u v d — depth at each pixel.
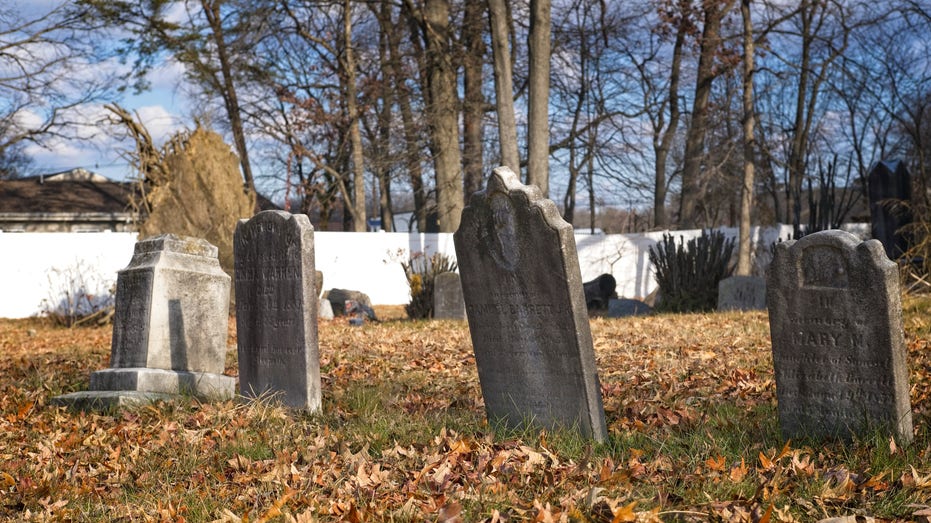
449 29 33.03
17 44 28.30
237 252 8.72
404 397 8.88
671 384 8.72
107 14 30.58
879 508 4.48
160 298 9.50
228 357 12.80
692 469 5.24
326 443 6.59
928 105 35.69
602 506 4.57
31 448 7.11
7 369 12.57
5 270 24.70
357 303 23.77
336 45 35.25
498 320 6.91
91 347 15.50
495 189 6.76
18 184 43.22
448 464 5.56
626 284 32.75
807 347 5.88
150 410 8.23
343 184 37.75
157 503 5.30
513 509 4.61
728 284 18.88
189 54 33.62
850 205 25.55
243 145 36.53
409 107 34.12
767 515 4.24
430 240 29.86
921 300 14.39
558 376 6.57
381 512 4.71
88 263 25.44
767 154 31.72
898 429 5.50
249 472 5.86
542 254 6.51
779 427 6.15
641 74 40.12
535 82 23.92
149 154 23.09
